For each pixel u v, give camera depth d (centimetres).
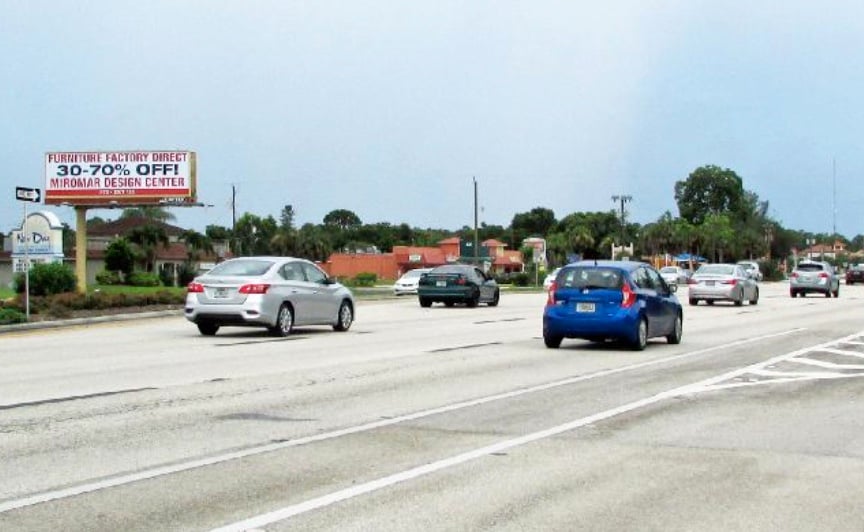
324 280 2473
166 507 742
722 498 779
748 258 13300
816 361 1789
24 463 888
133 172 4953
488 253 10588
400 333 2447
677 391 1377
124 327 2673
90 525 694
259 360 1769
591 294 1973
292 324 2325
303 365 1686
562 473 860
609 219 13538
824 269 5044
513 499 770
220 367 1653
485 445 981
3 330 2475
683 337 2356
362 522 704
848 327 2691
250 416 1150
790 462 910
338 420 1126
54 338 2280
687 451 957
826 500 776
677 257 12075
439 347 2048
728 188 15838
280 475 847
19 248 3234
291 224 12250
